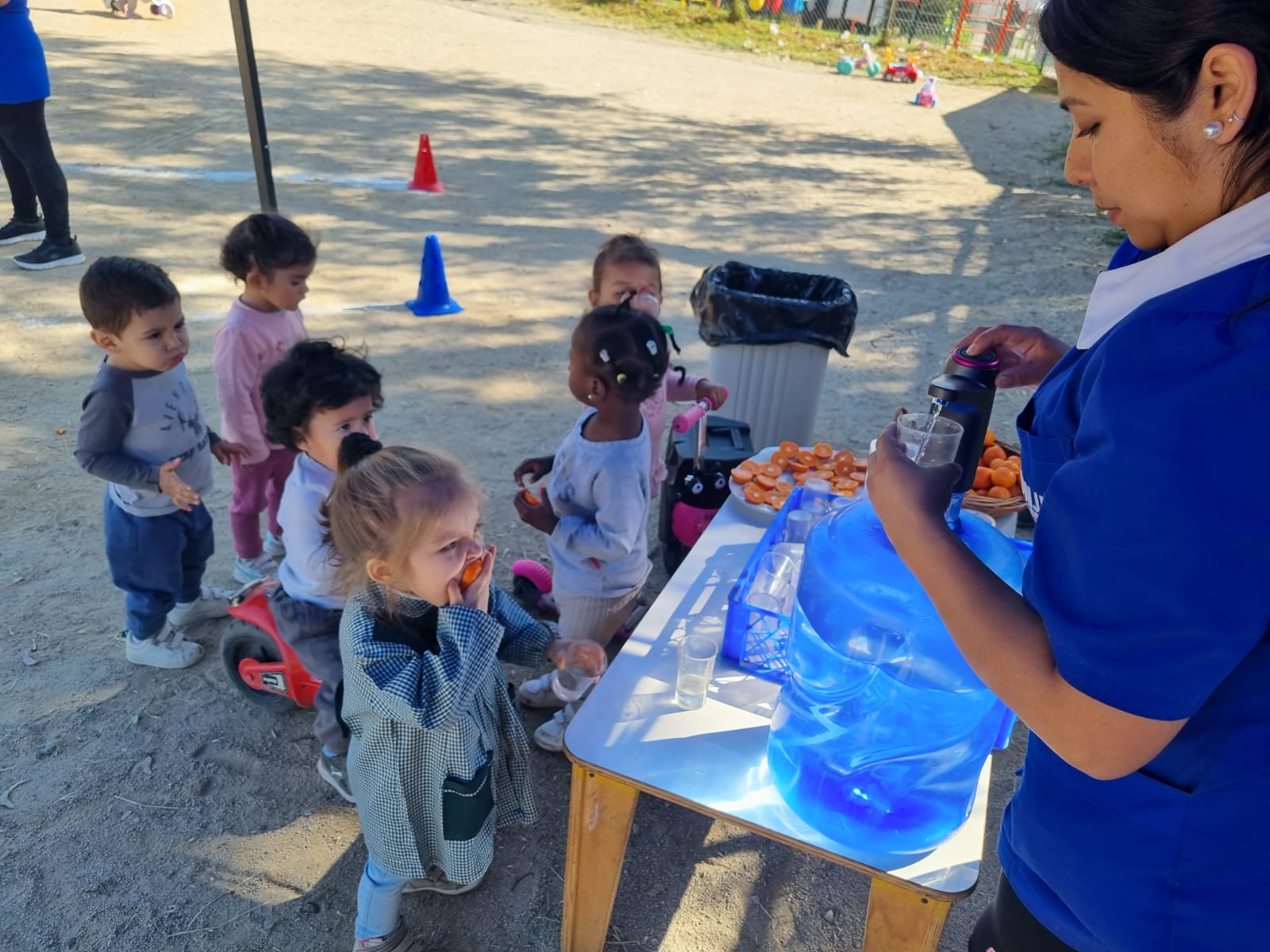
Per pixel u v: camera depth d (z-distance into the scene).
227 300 5.73
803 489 2.64
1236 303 0.89
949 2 20.78
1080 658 0.93
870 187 9.84
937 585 1.10
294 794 2.61
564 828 2.58
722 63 16.62
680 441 3.57
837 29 21.25
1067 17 0.91
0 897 2.26
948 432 1.49
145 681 2.96
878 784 1.66
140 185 7.70
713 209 8.55
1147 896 1.13
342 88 11.82
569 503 2.65
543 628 2.17
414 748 1.87
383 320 5.74
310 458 2.49
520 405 4.84
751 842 2.58
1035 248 8.04
